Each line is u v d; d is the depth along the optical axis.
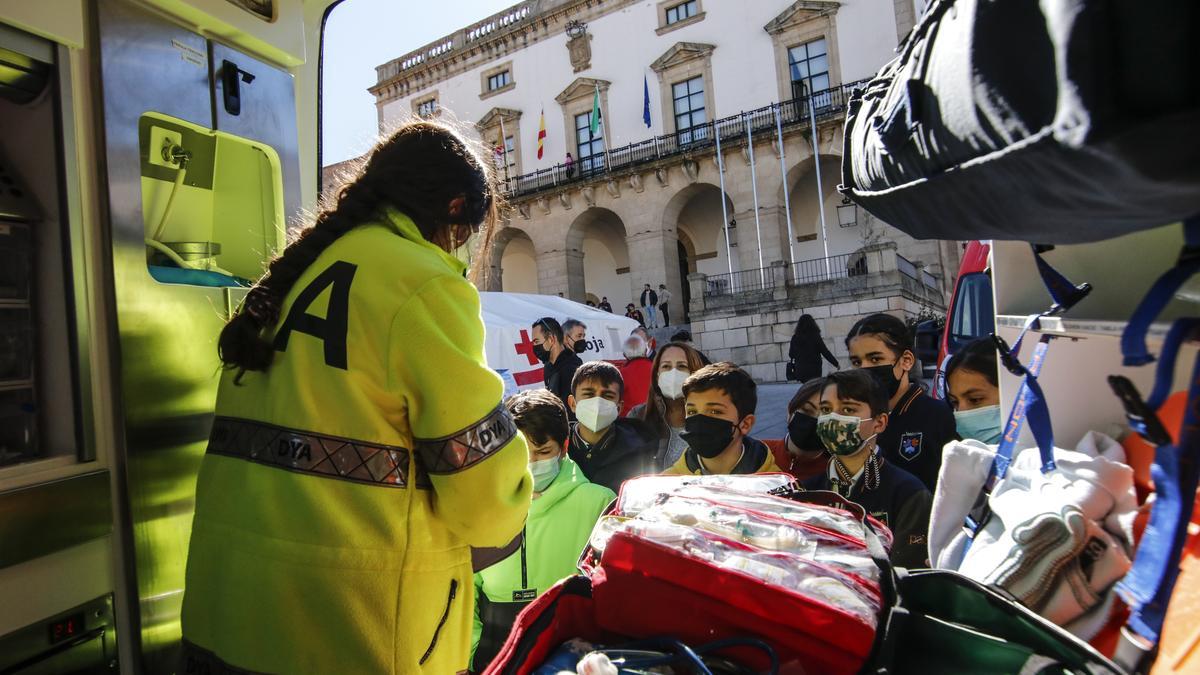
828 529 1.19
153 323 1.65
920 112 0.69
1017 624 0.90
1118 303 1.06
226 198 2.13
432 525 1.16
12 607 1.33
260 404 1.13
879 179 0.83
